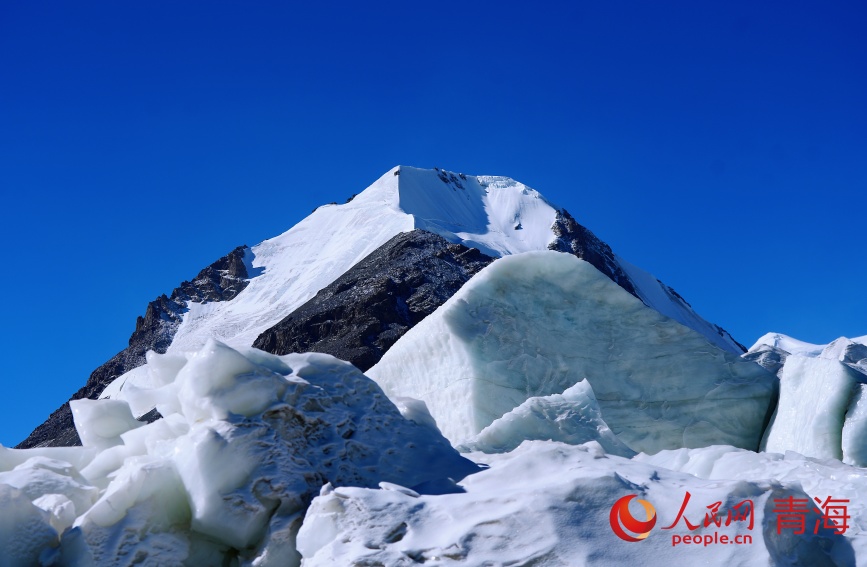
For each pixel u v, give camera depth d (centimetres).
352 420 859
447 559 660
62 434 11669
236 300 15575
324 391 861
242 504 734
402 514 699
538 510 681
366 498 710
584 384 1229
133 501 732
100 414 938
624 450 1158
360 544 680
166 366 899
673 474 756
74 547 696
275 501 749
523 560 653
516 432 1150
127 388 865
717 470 961
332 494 720
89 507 766
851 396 1235
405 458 847
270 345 10331
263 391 804
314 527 705
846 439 1188
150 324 15038
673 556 651
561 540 660
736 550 650
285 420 808
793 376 1351
